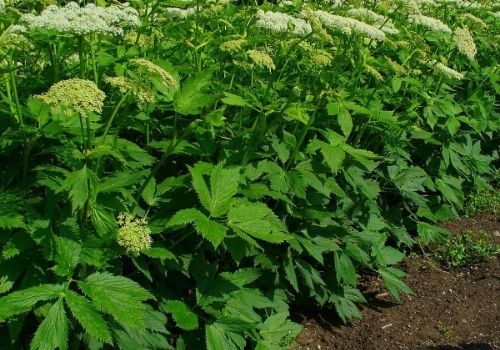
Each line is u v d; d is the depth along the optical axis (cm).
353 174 427
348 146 378
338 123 417
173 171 379
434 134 582
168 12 483
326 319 448
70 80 253
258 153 369
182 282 349
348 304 440
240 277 343
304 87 426
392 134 485
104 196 287
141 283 328
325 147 371
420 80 577
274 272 395
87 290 255
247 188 348
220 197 301
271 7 554
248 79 459
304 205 401
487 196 686
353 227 462
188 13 473
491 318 482
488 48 738
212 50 450
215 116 333
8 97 298
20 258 272
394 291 459
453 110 538
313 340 423
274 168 370
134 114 362
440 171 577
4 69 288
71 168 308
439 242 577
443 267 552
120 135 387
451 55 652
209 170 321
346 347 423
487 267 559
